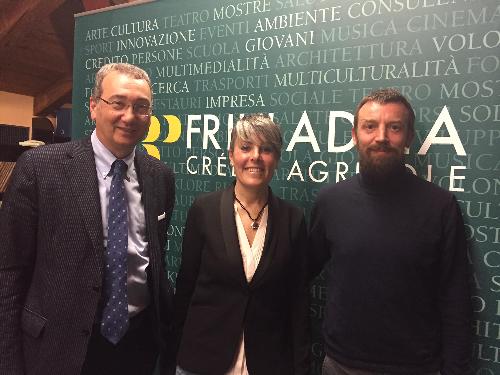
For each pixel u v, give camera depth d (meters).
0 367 1.14
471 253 1.39
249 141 1.27
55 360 1.15
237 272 1.24
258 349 1.24
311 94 1.66
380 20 1.50
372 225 1.20
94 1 3.79
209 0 1.91
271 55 1.75
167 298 1.44
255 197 1.32
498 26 1.32
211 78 1.92
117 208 1.25
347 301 1.22
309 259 1.44
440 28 1.41
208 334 1.27
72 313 1.17
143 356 1.40
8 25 4.22
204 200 1.36
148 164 1.41
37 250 1.18
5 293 1.15
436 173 1.43
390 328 1.17
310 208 1.68
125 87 1.19
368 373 1.21
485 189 1.36
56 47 4.77
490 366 1.37
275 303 1.27
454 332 1.16
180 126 2.03
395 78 1.49
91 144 1.26
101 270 1.19
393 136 1.21
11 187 1.17
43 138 4.76
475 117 1.37
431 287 1.19
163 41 2.06
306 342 1.30
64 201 1.17
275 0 1.73
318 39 1.63
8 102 5.41
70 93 5.43
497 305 1.36
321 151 1.65
